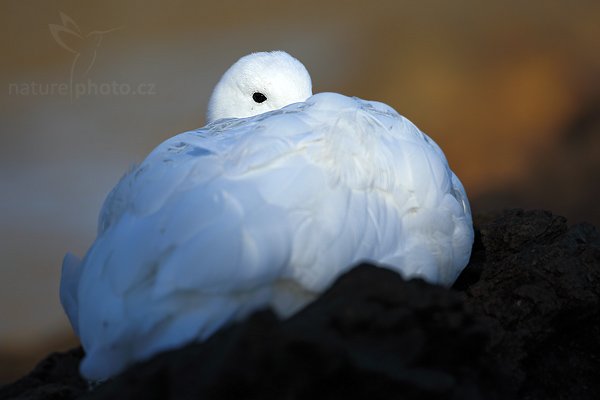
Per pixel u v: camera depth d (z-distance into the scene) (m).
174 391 7.48
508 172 24.81
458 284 11.25
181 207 8.56
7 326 21.55
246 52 29.72
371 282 8.30
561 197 23.98
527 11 29.06
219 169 9.01
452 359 8.08
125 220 8.94
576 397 9.95
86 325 8.41
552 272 10.35
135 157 26.80
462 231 10.48
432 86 27.38
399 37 29.33
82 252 24.03
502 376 8.61
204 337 8.10
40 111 28.31
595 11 28.47
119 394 7.71
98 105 28.64
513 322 10.15
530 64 27.14
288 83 14.17
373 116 10.24
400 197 9.73
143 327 8.02
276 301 8.56
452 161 25.55
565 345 10.27
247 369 7.14
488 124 26.12
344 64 28.69
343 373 7.30
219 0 31.77
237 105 14.51
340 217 8.91
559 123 25.66
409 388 7.39
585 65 26.84
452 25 29.14
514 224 11.72
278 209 8.64
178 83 29.06
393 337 7.86
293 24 30.78
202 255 8.15
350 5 31.03
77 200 25.55
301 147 9.27
